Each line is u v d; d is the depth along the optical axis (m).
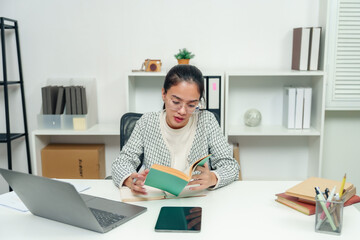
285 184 1.41
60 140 2.74
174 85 1.33
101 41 2.59
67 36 2.59
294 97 2.41
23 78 2.66
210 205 1.21
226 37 2.54
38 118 2.44
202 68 2.58
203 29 2.53
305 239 0.97
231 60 2.56
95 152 2.50
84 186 1.41
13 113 2.71
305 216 1.12
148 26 2.55
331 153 2.69
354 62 2.32
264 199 1.26
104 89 2.65
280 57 2.54
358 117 2.62
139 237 0.99
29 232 1.03
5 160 2.80
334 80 2.34
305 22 2.47
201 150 1.53
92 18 2.56
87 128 2.45
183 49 2.40
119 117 2.69
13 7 2.56
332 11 2.27
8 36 2.61
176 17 2.53
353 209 1.17
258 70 2.56
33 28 2.59
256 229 1.03
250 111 2.55
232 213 1.14
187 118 1.43
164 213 1.13
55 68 2.63
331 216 1.00
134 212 1.14
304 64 2.36
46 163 2.52
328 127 2.66
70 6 2.55
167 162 1.51
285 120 2.51
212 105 2.34
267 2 2.48
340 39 2.30
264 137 2.70
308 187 1.22
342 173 2.72
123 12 2.54
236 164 1.48
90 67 2.62
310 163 2.62
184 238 0.98
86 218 1.01
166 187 1.22
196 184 1.37
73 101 2.43
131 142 1.56
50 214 1.10
